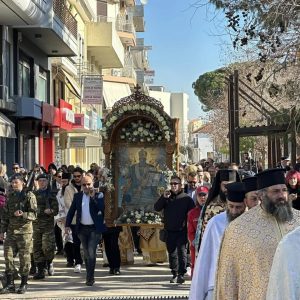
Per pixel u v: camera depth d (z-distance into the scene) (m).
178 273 11.47
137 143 13.96
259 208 4.73
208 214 7.26
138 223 13.52
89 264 11.50
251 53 18.08
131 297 10.32
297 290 3.32
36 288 11.28
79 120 32.53
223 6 13.55
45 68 29.47
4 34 22.52
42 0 22.52
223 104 52.09
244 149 42.19
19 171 16.86
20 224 10.87
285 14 12.90
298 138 18.62
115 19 53.19
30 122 24.83
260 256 4.50
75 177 14.29
